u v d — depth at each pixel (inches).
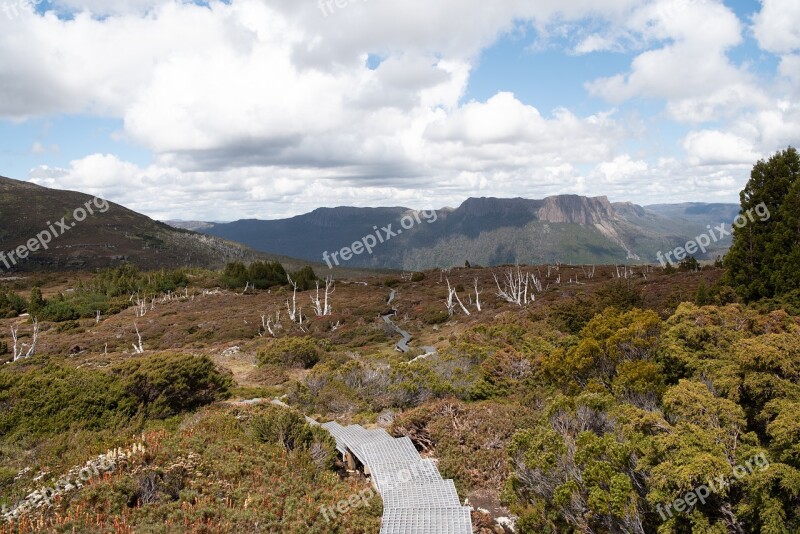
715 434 284.7
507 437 466.9
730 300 771.4
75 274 4778.5
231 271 3582.7
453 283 2947.8
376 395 661.3
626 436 321.7
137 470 361.4
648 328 548.1
